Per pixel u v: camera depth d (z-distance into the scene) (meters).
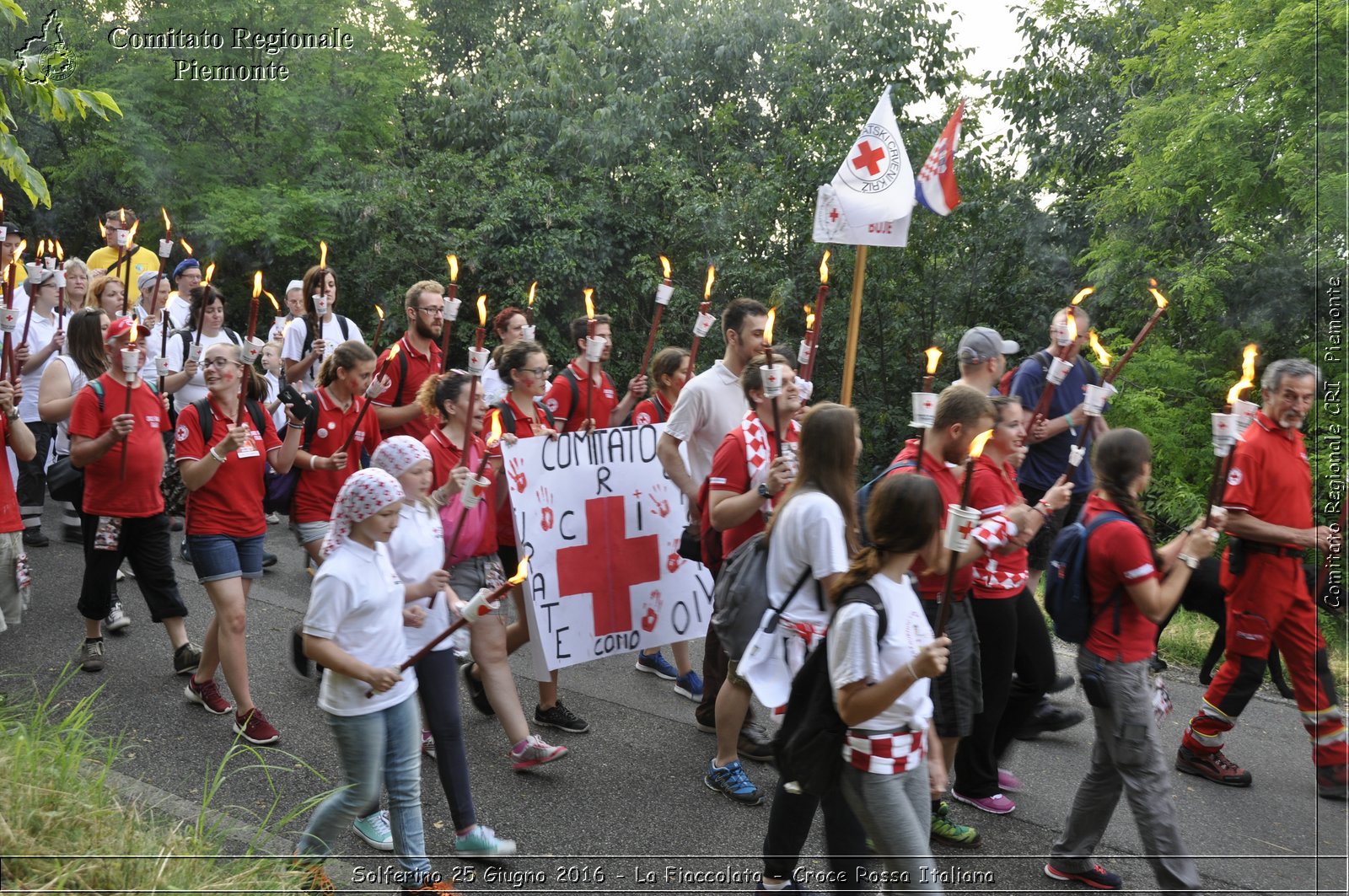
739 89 14.54
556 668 5.23
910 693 3.14
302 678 5.75
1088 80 11.96
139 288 7.86
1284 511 4.58
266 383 5.61
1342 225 6.25
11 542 5.38
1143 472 3.89
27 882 3.26
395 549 3.80
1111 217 10.61
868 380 12.84
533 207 13.63
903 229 4.65
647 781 4.73
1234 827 4.44
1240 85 9.31
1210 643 6.52
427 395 5.06
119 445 5.40
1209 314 10.04
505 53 15.25
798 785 3.22
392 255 14.01
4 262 7.69
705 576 5.61
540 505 5.22
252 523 5.04
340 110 14.59
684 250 13.75
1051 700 5.50
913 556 3.13
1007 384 6.20
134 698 5.39
